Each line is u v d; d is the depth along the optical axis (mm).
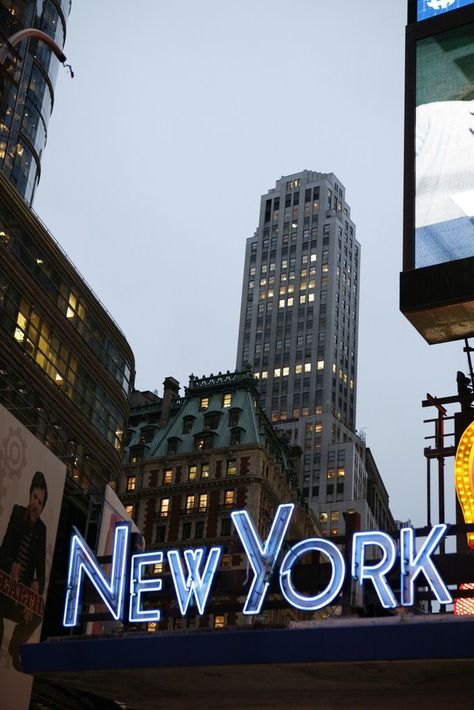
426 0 35500
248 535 24062
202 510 110688
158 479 115750
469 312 29281
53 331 61344
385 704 22875
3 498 40688
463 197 30906
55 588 55125
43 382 59188
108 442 67062
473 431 25844
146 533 111750
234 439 115125
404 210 31578
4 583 39938
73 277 64875
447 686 20844
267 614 94750
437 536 21891
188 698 24688
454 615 20281
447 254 30078
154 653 21234
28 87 121562
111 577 25406
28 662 22250
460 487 25297
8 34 111938
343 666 20125
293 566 23391
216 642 20703
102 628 41062
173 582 24531
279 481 118812
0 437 41094
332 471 195000
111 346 69938
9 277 56938
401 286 29969
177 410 126312
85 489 62188
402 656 18938
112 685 23969
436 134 32469
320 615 106625
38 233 60812
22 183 119188
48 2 125625
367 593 22844
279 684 22359
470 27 34000
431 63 33906
